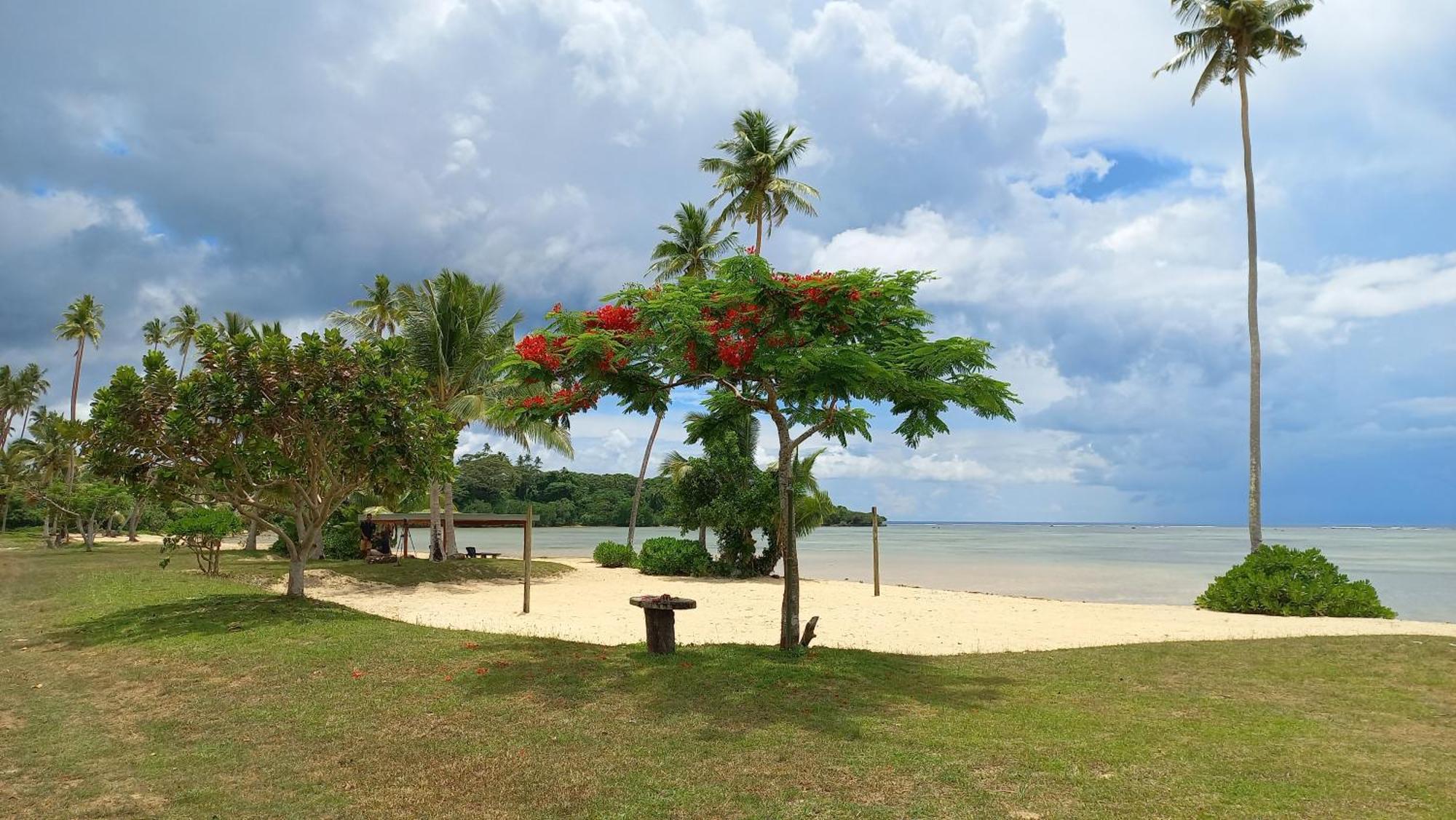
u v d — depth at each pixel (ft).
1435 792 17.90
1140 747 21.16
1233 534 465.88
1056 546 240.53
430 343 87.61
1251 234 74.84
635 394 34.22
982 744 21.21
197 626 40.93
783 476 35.76
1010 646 41.34
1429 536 467.11
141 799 17.66
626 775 18.83
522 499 340.39
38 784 18.71
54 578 73.00
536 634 44.29
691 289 30.09
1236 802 17.19
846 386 30.14
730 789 17.88
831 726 22.90
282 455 49.29
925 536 389.80
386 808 16.97
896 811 16.55
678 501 94.02
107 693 27.99
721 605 63.05
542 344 32.40
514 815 16.53
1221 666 33.96
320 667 30.89
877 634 46.57
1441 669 33.32
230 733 22.70
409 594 71.20
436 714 24.22
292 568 53.47
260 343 49.52
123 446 46.50
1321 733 22.91
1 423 252.83
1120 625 50.96
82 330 192.44
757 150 99.30
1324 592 56.44
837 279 27.48
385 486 52.80
